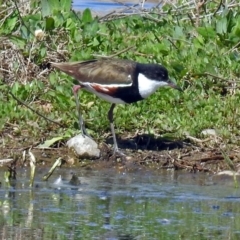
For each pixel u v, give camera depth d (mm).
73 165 13555
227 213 11016
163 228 10211
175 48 16938
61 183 12406
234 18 17453
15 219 10391
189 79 15844
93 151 13695
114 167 13594
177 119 14719
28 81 15758
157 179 12984
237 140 14297
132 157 13805
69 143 13844
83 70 13867
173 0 19766
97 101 15141
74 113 14633
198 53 16641
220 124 14672
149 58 16438
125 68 13641
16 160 13297
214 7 19156
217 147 14148
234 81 15711
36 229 9992
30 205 11086
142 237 9805
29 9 17641
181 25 18062
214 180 13062
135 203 11398
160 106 15141
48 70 15992
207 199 11773
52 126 14453
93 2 22453
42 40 16406
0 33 16656
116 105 15016
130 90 13617
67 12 17578
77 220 10445
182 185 12609
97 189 12156
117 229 10109
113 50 16703
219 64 16172
